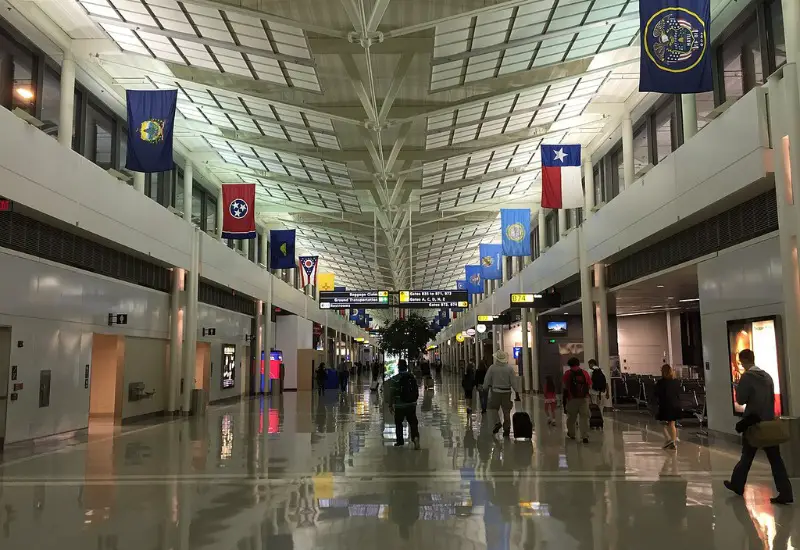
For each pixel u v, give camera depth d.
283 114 17.48
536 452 10.59
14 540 5.51
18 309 11.84
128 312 16.73
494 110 17.52
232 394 26.39
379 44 13.78
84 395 14.47
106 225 14.62
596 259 19.25
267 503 6.90
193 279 20.38
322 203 28.78
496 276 31.58
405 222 29.38
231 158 22.25
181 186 21.52
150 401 18.22
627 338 27.61
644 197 15.43
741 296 11.49
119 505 6.84
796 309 9.55
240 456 10.43
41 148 11.98
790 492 6.68
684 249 14.25
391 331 45.78
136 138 13.50
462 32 13.05
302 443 12.05
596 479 8.17
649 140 17.02
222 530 5.80
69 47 13.52
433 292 32.09
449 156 20.45
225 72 15.14
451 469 9.01
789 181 9.73
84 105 15.08
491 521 6.07
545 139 20.67
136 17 12.56
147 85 15.86
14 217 11.94
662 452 10.49
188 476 8.61
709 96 13.59
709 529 5.73
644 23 9.74
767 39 11.31
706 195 12.13
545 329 28.73
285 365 35.66
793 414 9.48
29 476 8.70
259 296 29.44
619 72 15.83
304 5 12.14
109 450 11.30
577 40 14.14
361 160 20.61
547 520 6.10
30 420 12.24
